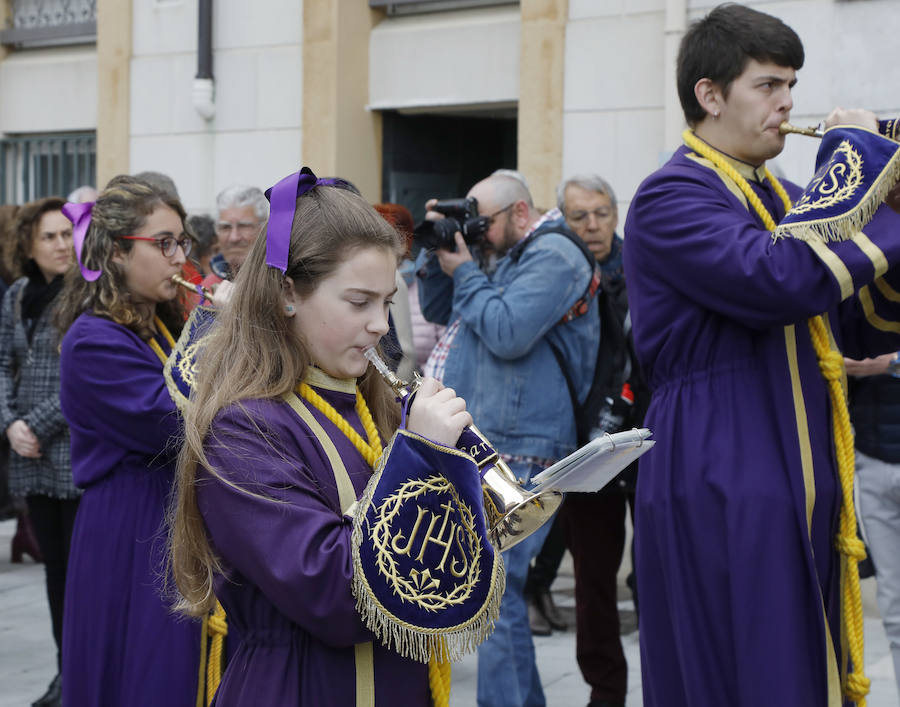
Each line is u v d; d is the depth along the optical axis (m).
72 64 9.13
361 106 7.90
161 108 8.54
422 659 1.83
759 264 2.53
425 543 1.82
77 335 2.96
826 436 2.68
